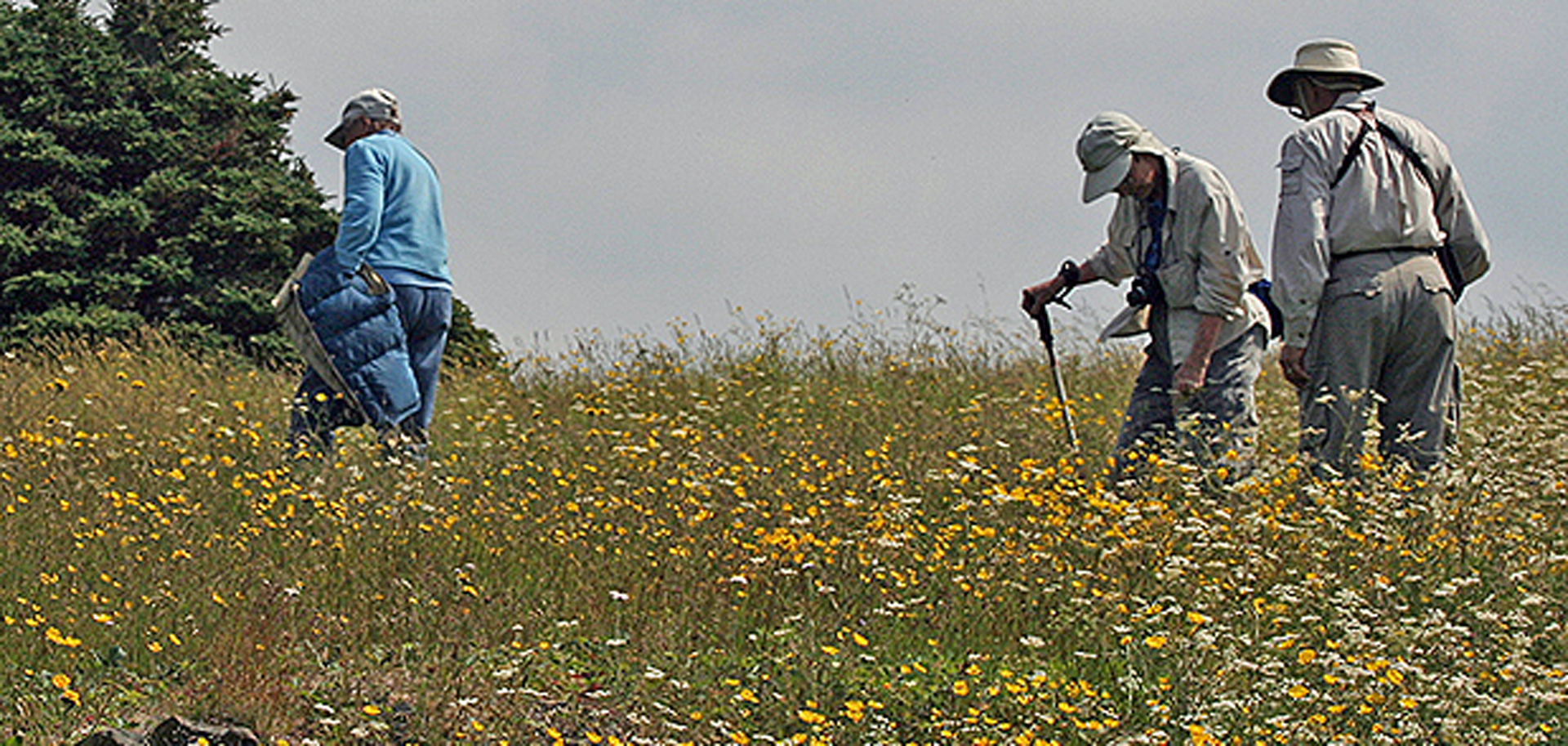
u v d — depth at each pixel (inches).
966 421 519.2
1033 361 691.4
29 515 357.4
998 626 322.0
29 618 296.0
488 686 276.5
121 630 294.4
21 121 1435.8
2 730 250.4
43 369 644.7
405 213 484.4
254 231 1401.3
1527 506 378.6
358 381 470.3
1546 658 305.7
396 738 262.4
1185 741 265.3
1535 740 270.2
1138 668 293.9
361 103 494.0
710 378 665.6
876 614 322.0
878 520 352.5
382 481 416.8
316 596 319.3
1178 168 412.8
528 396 642.2
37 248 1342.3
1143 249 423.2
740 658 302.5
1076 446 454.0
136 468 410.9
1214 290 406.6
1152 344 431.2
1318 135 399.9
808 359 689.6
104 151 1464.1
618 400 604.7
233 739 252.2
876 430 508.1
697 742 266.1
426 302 486.3
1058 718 273.0
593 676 293.4
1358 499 358.0
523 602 318.7
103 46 1497.3
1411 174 402.0
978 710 273.6
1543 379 557.6
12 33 1448.1
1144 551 335.6
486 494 409.4
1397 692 273.4
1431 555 344.2
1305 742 261.9
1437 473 384.8
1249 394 413.4
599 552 353.1
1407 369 406.0
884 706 280.4
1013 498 362.9
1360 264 398.6
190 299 1359.5
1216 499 380.5
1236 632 308.7
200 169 1485.0
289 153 1566.2
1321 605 319.6
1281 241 399.2
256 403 578.9
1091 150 412.2
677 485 402.9
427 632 301.9
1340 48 410.0
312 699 271.9
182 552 329.1
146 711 264.8
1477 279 422.0
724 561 350.0
